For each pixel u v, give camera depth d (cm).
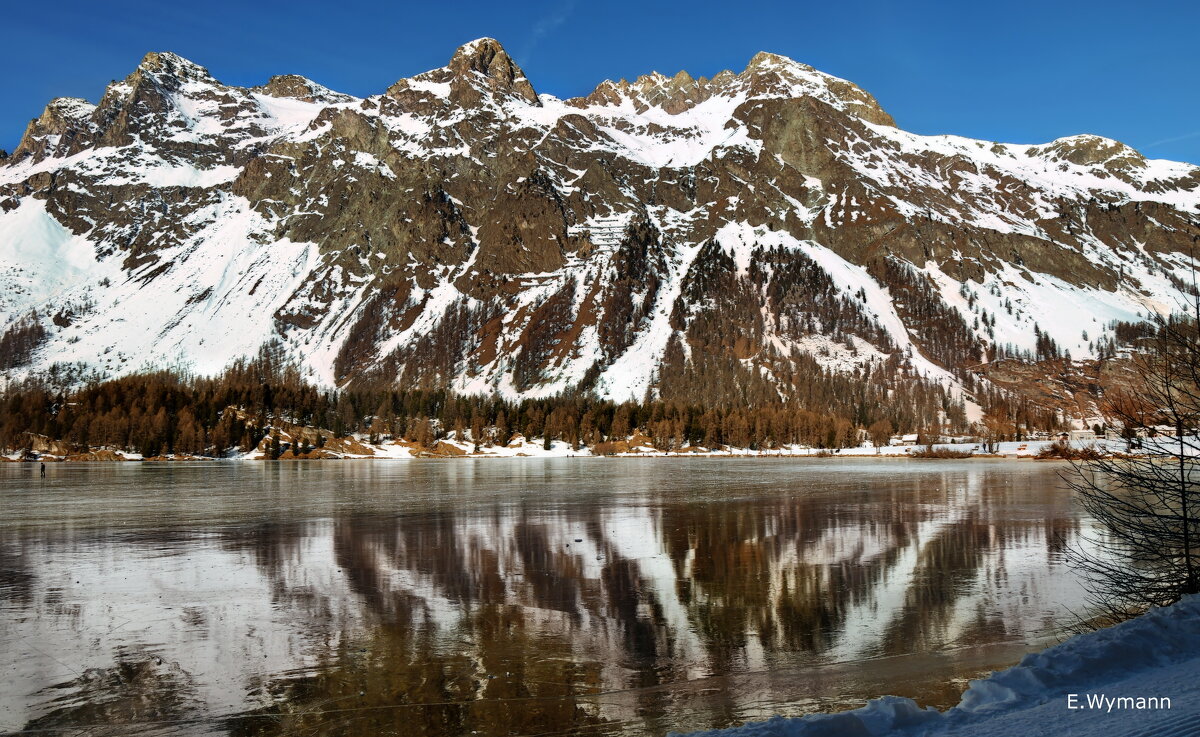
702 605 3203
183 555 4538
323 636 2798
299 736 1934
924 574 3769
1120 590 2494
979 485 9700
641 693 2189
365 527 5762
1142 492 2252
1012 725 1261
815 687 2205
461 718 2025
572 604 3244
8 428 18675
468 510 6950
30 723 2036
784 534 5228
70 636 2820
